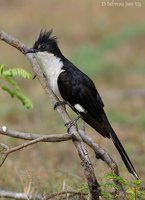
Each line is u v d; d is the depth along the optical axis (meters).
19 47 8.22
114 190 8.24
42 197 7.98
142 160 11.79
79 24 29.83
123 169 10.46
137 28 27.31
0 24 30.03
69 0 32.62
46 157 13.30
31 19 30.75
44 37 10.05
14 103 18.19
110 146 13.27
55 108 7.96
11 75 6.91
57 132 15.43
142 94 19.30
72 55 24.56
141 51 25.16
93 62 23.50
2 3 32.69
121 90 20.11
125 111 17.67
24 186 9.37
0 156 7.35
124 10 30.95
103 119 9.52
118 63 23.50
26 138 7.29
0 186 10.32
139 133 14.84
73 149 13.95
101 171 9.48
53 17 30.97
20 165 12.11
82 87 9.48
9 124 16.58
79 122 15.87
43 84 8.05
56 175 10.77
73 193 7.91
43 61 9.89
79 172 11.14
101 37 28.05
